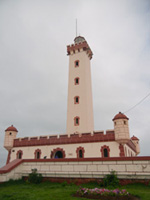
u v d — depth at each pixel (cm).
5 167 1919
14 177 1895
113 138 2670
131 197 1129
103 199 1117
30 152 3131
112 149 2627
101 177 1678
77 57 4231
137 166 1627
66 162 1872
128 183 1595
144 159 1620
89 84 4138
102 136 2747
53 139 3052
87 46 4303
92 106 4025
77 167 1812
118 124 2634
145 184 1538
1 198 1193
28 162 2038
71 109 3703
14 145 3312
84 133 2875
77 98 3759
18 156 3209
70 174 1783
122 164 1677
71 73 4097
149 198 1077
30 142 3206
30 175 1880
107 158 1741
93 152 2708
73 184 1688
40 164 1973
